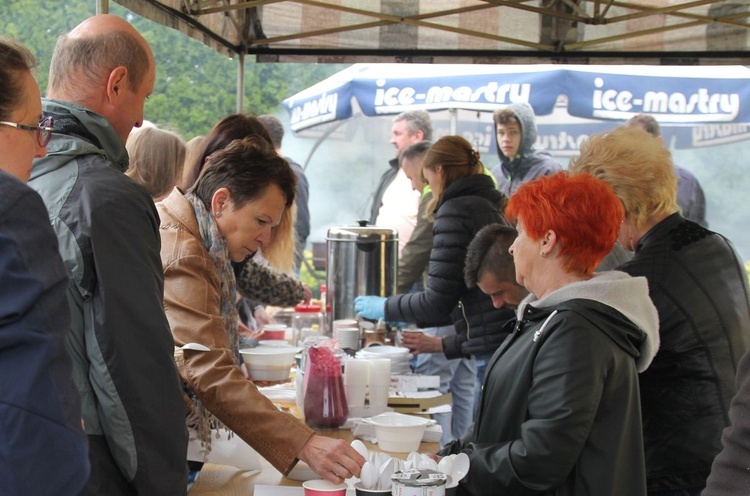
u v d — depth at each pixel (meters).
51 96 1.81
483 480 1.91
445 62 4.74
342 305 3.91
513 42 4.52
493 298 3.10
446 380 4.19
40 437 1.07
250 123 2.94
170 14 3.60
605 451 1.89
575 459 1.87
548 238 2.03
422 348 3.67
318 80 13.24
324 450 2.00
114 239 1.61
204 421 2.21
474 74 6.57
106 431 1.62
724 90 6.47
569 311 1.93
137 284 1.63
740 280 2.33
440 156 3.80
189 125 12.83
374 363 2.71
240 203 2.31
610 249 2.05
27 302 1.09
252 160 2.35
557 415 1.85
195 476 2.27
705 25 4.58
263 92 13.09
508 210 2.14
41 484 1.07
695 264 2.29
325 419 2.56
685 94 6.46
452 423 4.23
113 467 1.65
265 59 4.79
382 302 3.78
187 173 2.89
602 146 2.38
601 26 4.62
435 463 1.85
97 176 1.65
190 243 2.24
